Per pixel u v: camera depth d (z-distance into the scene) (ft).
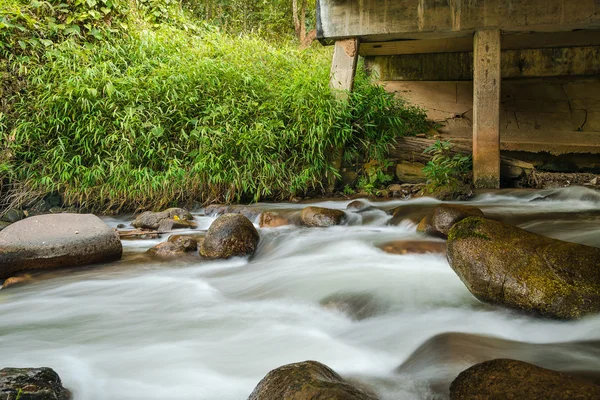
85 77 24.73
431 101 33.91
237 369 9.36
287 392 6.85
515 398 6.55
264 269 15.78
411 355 9.31
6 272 15.37
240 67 28.91
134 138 24.49
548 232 16.20
